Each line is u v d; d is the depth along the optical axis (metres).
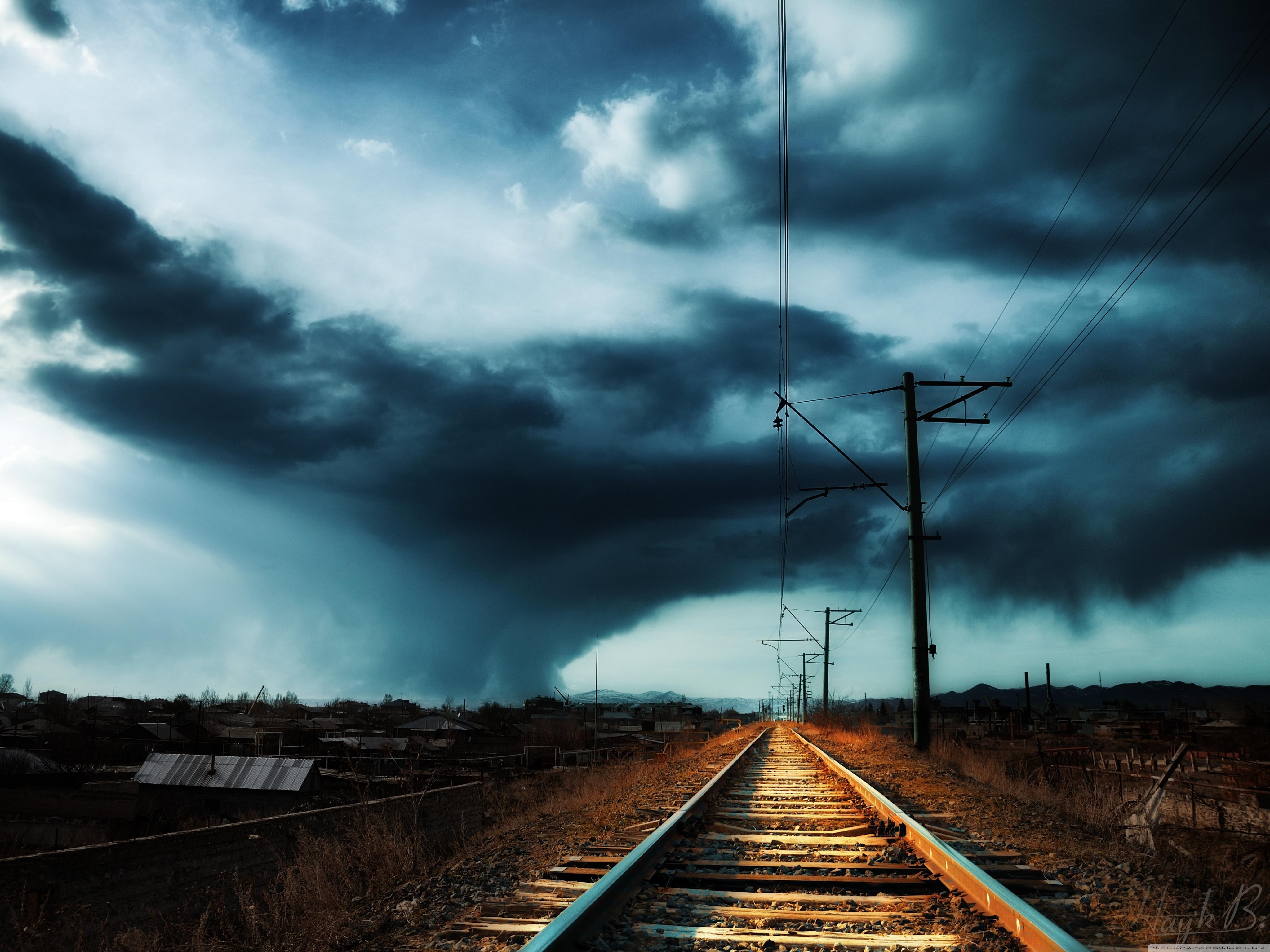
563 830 10.05
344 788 39.31
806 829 9.27
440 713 92.50
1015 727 52.44
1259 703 52.88
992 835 8.73
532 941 4.02
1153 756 26.34
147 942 10.23
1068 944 3.91
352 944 6.48
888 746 25.27
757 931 4.94
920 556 22.83
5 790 34.25
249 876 13.75
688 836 8.37
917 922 5.21
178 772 37.66
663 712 128.50
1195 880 6.71
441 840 17.48
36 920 10.28
